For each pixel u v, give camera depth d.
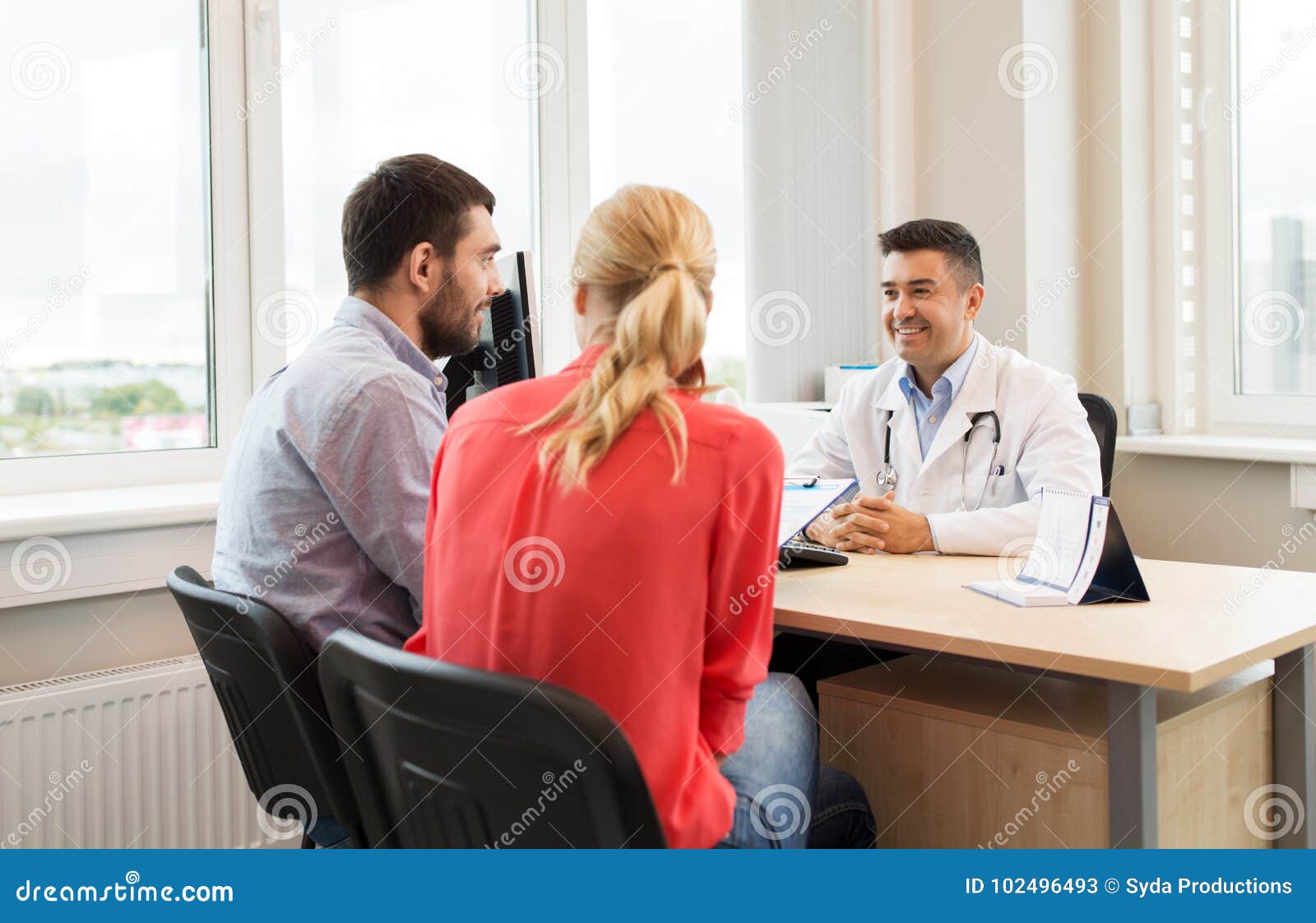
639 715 0.97
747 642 1.05
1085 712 1.35
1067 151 2.96
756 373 3.11
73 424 2.07
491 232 1.59
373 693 0.93
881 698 1.46
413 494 1.33
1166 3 2.91
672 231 1.06
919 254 2.11
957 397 2.14
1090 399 2.23
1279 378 2.80
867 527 1.85
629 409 1.00
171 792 1.90
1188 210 2.94
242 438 1.44
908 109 3.18
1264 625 1.27
